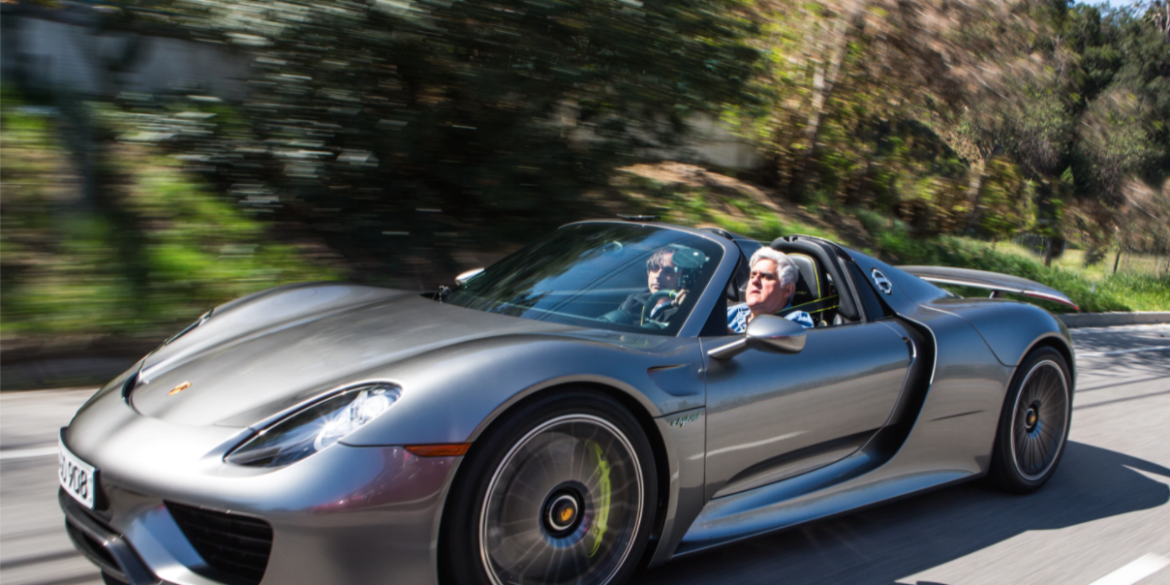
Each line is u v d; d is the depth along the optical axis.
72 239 5.20
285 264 5.78
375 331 2.44
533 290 2.86
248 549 1.80
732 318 2.86
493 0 6.30
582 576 2.13
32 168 5.68
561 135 7.24
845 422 2.82
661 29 6.94
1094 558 2.95
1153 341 10.11
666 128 7.54
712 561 2.65
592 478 2.12
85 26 6.36
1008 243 15.84
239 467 1.81
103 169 5.94
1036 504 3.49
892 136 14.16
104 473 1.94
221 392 2.10
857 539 2.95
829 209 13.22
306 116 6.29
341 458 1.79
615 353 2.22
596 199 7.75
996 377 3.33
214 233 5.78
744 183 12.91
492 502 1.94
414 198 6.93
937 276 4.02
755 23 8.26
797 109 12.54
